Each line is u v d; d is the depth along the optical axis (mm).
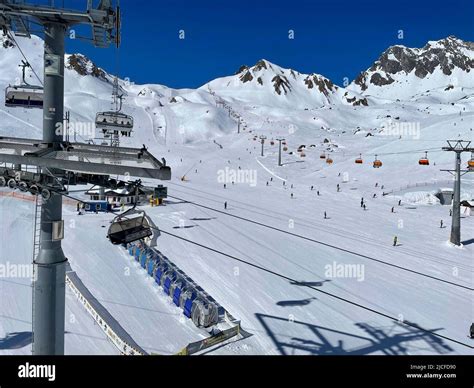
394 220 48094
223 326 17578
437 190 62188
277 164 99312
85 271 22422
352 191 69750
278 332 17375
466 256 33594
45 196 6273
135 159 5945
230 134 168625
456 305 22062
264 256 28703
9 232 29234
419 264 29844
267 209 50844
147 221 7941
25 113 123250
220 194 62125
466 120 107312
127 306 18562
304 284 23656
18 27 6266
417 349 16359
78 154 6059
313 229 39844
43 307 6676
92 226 32281
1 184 6426
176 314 18500
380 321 19250
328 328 18078
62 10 5980
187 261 25734
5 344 14359
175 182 74688
